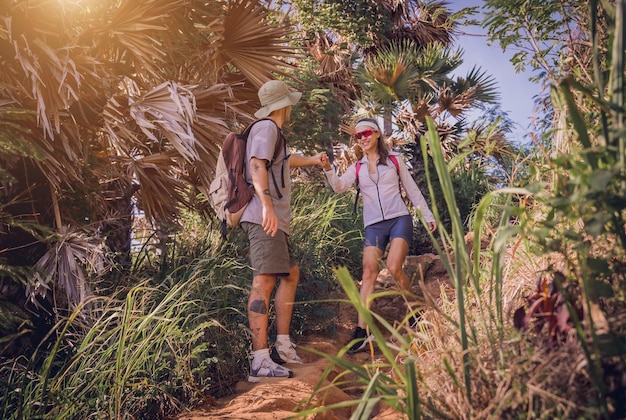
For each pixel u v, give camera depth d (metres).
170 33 4.80
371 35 13.25
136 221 5.47
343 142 11.69
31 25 4.09
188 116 4.42
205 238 5.16
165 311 3.54
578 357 1.55
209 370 3.63
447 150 10.63
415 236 8.19
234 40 5.45
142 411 3.05
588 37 2.60
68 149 3.94
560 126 2.32
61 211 4.16
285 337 3.82
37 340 3.78
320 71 13.00
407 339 2.38
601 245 1.95
